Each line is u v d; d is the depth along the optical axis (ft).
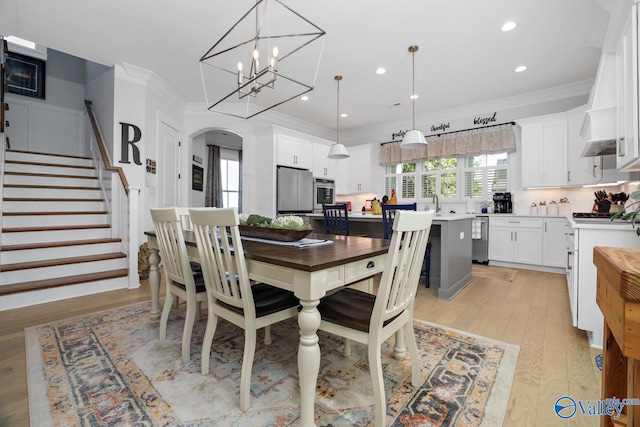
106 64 12.41
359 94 15.11
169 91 15.01
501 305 9.05
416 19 9.02
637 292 1.57
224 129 17.57
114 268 11.12
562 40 10.05
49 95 17.24
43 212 11.69
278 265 4.21
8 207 11.54
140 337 6.79
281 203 16.79
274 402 4.60
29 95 16.67
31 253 10.10
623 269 1.63
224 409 4.44
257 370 5.51
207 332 5.33
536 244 13.64
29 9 8.82
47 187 12.91
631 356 1.61
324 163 19.99
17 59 16.37
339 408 4.47
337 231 13.06
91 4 8.57
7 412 4.36
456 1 8.24
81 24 9.54
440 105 16.61
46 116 17.13
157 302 7.68
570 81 13.42
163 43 10.69
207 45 10.75
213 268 5.02
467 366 5.62
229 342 6.60
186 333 5.78
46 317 7.94
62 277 9.98
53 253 10.53
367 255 4.81
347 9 8.57
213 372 5.42
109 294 9.92
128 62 12.25
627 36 6.29
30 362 5.71
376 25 9.32
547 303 9.21
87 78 17.33
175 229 5.78
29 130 16.67
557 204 14.39
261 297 5.23
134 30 9.88
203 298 5.98
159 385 5.02
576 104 13.84
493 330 7.25
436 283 11.21
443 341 6.65
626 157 6.40
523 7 8.45
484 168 16.62
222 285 5.01
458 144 16.90
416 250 4.68
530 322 7.73
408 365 5.68
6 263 9.67
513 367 5.58
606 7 7.47
